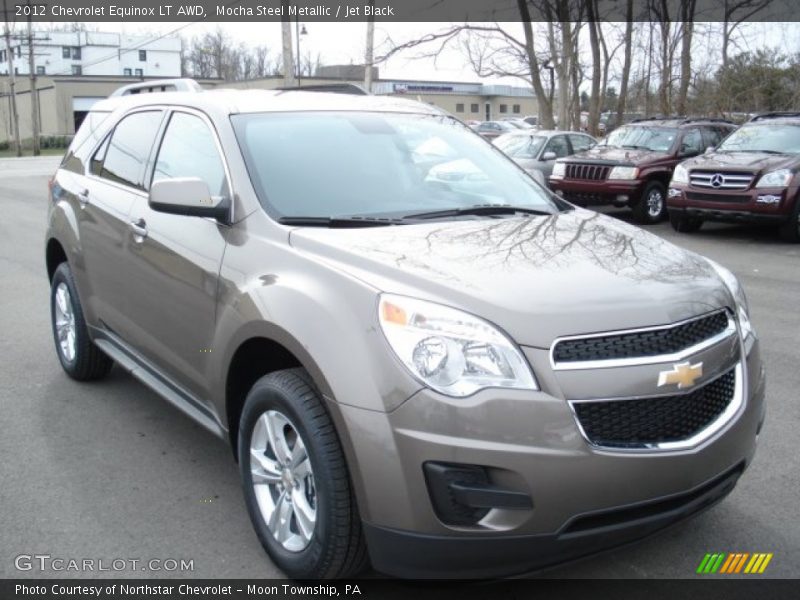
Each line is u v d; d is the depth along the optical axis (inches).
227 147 156.4
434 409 106.6
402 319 111.8
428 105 202.7
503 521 106.7
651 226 585.9
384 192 157.9
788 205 481.1
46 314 303.3
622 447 109.7
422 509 107.4
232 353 136.1
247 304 131.6
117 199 187.9
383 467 108.4
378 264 122.3
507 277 119.4
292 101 176.2
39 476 165.9
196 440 184.9
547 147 685.9
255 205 145.0
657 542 141.4
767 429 192.1
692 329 119.8
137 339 178.4
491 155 187.9
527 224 150.9
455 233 140.7
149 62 3782.0
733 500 156.7
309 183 153.3
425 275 118.3
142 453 177.5
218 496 158.1
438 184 166.4
